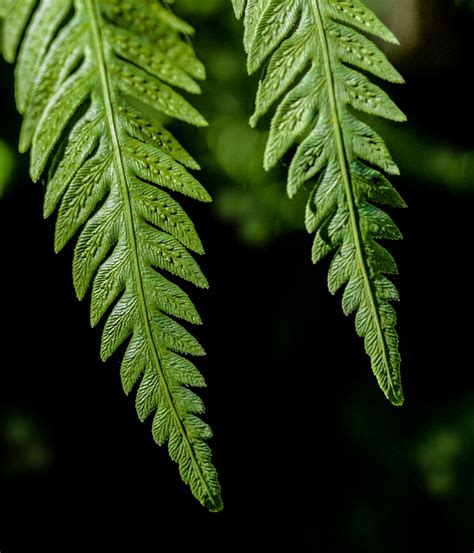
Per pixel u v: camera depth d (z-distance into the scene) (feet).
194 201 4.77
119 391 5.36
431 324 5.40
